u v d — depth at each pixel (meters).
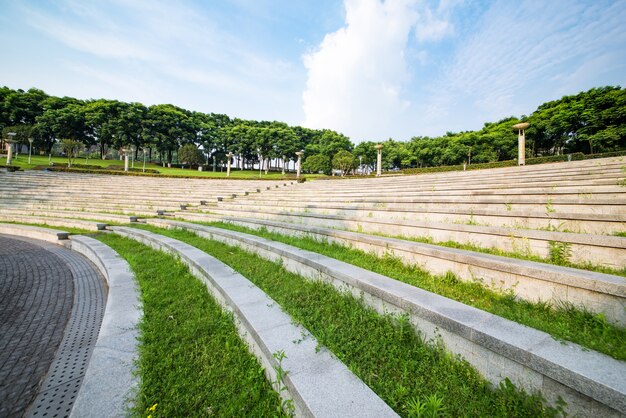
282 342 2.69
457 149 54.59
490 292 3.76
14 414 2.54
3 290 5.96
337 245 6.61
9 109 52.56
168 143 60.25
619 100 35.81
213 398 2.37
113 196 19.78
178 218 14.38
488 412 2.02
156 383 2.51
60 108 57.53
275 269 5.48
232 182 27.34
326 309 3.61
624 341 2.28
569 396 1.84
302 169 76.56
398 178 19.31
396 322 3.12
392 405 2.06
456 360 2.55
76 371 3.16
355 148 72.88
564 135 43.84
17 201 18.58
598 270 3.62
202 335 3.40
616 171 8.30
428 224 6.07
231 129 71.31
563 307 3.08
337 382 2.13
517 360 2.10
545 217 5.12
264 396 2.41
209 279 4.88
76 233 11.80
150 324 3.61
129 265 6.57
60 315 4.77
